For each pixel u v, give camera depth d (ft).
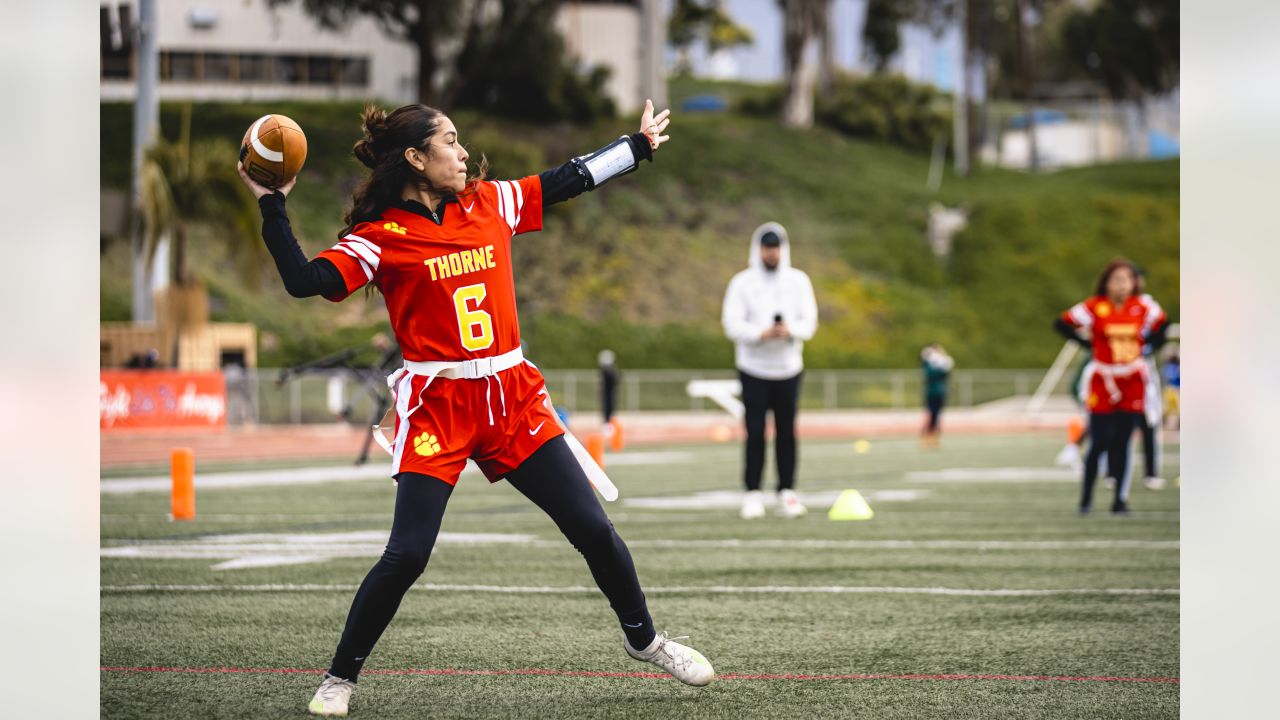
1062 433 151.43
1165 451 108.17
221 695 21.94
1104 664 24.70
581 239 237.45
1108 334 54.19
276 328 193.16
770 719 20.43
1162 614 30.14
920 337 228.84
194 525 49.06
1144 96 372.58
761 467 53.47
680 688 22.58
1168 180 293.84
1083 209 268.41
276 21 245.65
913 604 31.42
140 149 128.47
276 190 19.63
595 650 25.84
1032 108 337.52
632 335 217.15
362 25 260.62
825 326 227.61
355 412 138.00
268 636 27.17
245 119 237.04
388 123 20.03
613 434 113.91
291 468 82.12
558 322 217.15
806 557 40.40
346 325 198.59
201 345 132.98
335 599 31.78
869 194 271.49
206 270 198.59
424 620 29.09
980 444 124.57
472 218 20.48
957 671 24.02
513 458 20.66
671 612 30.25
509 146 220.23
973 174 302.86
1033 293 243.40
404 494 20.11
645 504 59.88
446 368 20.16
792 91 303.68
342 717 20.47
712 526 49.75
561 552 41.19
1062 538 45.80
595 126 275.39
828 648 26.12
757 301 52.65
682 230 248.11
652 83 309.83
